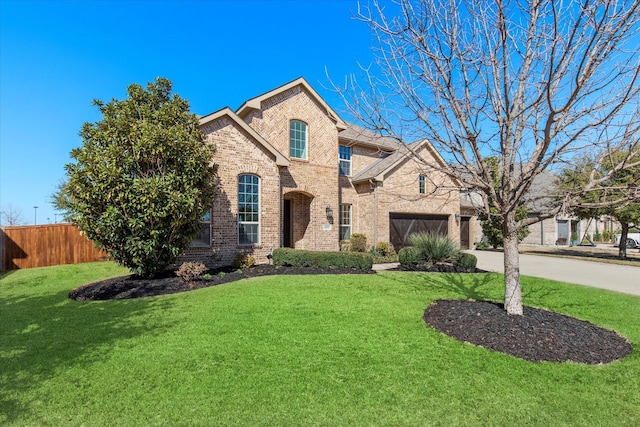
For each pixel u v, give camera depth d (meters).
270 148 13.65
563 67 4.92
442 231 20.58
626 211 16.53
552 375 4.16
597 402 3.59
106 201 8.75
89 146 9.08
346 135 18.73
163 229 9.20
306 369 4.21
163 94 10.62
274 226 13.84
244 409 3.37
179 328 5.69
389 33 5.51
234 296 7.82
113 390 3.71
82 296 8.32
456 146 5.88
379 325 5.86
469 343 5.14
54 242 14.31
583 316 6.93
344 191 18.73
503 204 5.91
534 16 5.02
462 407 3.45
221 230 12.41
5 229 13.52
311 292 8.24
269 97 14.80
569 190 5.65
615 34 4.36
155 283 9.35
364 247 17.44
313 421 3.19
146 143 8.92
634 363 4.58
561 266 14.97
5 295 8.75
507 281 6.24
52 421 3.16
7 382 3.88
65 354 4.64
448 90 5.96
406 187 18.81
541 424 3.20
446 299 7.78
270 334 5.39
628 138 4.82
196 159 9.64
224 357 4.54
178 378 3.97
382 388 3.79
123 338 5.24
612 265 15.36
